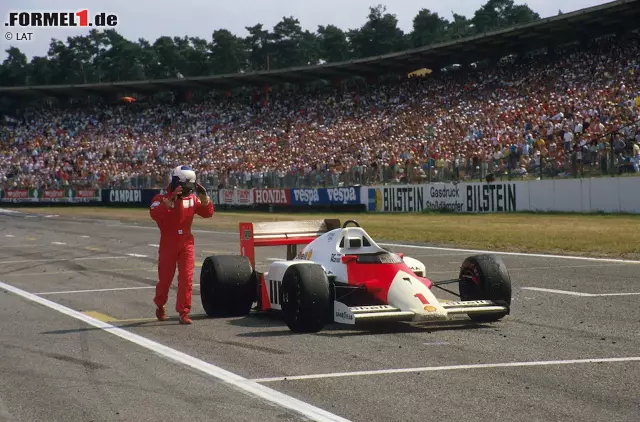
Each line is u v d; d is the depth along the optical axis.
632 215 35.75
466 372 9.03
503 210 43.00
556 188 40.12
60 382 9.12
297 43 136.62
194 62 136.00
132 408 7.89
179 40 149.50
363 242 12.60
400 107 69.00
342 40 126.62
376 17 121.69
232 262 13.64
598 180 38.03
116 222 53.88
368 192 52.59
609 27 59.00
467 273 12.66
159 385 8.81
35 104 100.81
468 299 12.62
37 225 52.12
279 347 10.76
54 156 87.44
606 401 7.70
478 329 11.84
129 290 18.52
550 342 10.73
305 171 60.59
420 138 57.31
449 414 7.37
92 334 12.39
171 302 16.27
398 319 11.13
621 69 53.41
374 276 11.88
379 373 9.07
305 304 11.41
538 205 41.12
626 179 36.75
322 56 136.75
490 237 28.91
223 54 134.12
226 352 10.55
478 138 51.31
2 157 90.06
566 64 59.44
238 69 135.00
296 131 74.06
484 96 62.09
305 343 10.98
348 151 61.47
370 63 75.44
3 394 8.62
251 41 137.25
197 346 11.05
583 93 51.31
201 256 27.48
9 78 141.88
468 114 58.75
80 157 85.75
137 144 84.88
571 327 11.88
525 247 25.59
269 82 87.19
